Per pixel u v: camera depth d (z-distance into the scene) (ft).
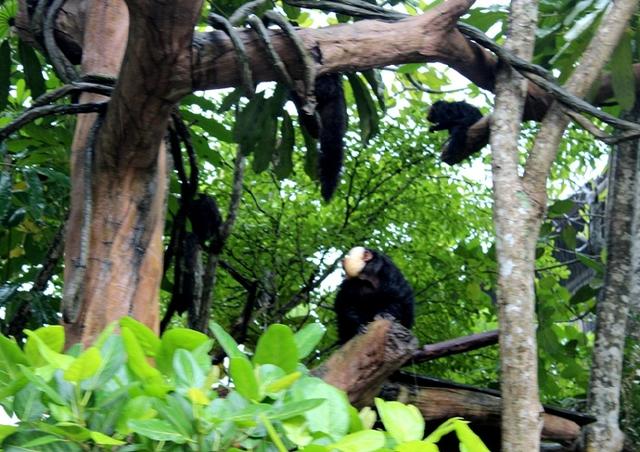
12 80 22.20
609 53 14.99
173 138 14.40
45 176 17.85
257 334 21.36
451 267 21.84
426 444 6.80
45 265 17.53
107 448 6.87
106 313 11.44
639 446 16.70
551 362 21.35
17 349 7.41
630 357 17.51
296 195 22.56
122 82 10.90
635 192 17.49
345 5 14.64
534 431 12.03
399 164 22.57
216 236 17.52
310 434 7.00
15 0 17.31
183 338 7.73
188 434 6.80
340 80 16.22
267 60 12.83
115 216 11.76
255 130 16.52
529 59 14.80
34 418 7.02
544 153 13.97
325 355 20.57
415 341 12.64
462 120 16.99
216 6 18.42
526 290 12.72
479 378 21.90
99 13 13.41
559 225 26.96
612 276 16.94
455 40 14.66
